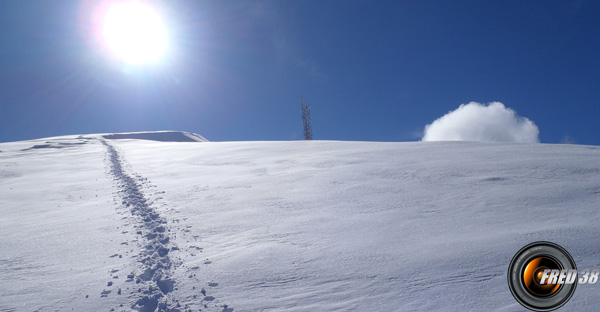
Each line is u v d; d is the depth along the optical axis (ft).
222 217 23.44
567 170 28.30
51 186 40.04
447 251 15.44
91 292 14.10
